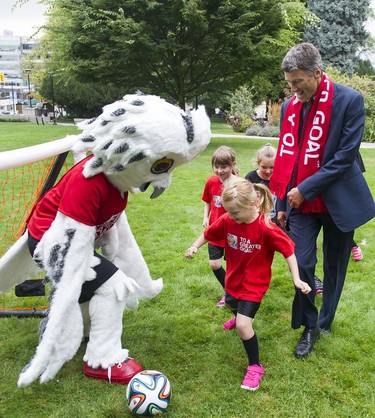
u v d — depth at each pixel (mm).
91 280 2725
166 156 2553
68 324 2586
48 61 34125
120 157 2490
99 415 2574
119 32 14250
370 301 4027
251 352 2895
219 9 13906
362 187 3074
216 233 3092
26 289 3547
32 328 3543
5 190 8484
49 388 2803
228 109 36062
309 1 28938
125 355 2908
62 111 44062
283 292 4215
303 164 3078
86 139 2516
